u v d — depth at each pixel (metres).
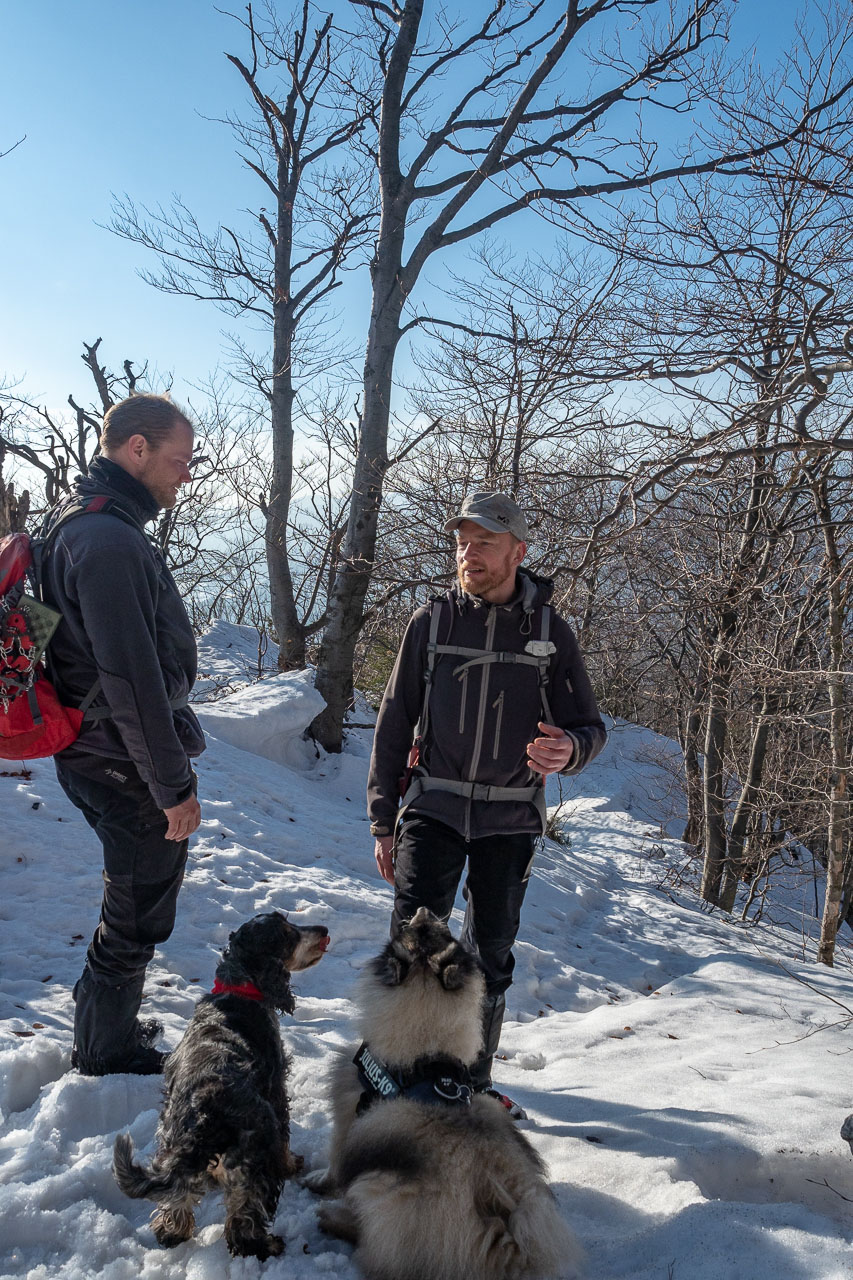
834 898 8.60
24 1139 3.06
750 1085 4.27
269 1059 2.98
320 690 11.05
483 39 11.50
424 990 2.80
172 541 19.36
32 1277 2.46
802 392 5.94
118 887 3.29
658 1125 3.63
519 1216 2.50
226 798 8.25
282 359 16.64
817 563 8.84
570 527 9.33
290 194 16.64
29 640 3.05
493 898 3.62
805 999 6.32
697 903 10.29
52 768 7.25
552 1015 6.02
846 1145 3.41
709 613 10.52
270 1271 2.51
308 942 3.26
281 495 16.53
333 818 8.89
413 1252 2.45
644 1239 2.77
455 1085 2.72
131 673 3.00
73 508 3.15
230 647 14.97
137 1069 3.51
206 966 5.14
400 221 10.95
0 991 4.36
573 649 3.72
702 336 7.39
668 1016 5.80
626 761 16.50
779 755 10.34
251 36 15.45
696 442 5.44
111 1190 2.88
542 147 10.83
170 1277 2.53
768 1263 2.58
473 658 3.64
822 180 7.78
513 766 3.65
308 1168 3.19
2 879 5.55
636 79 10.32
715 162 8.32
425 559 11.36
